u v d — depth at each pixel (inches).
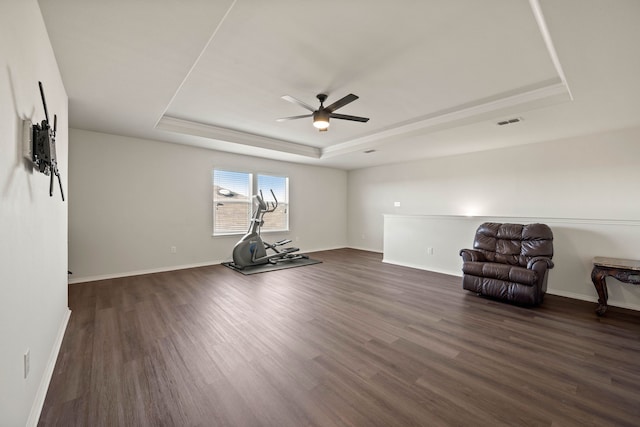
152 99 116.5
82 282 161.9
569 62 85.5
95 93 110.0
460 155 225.9
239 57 97.9
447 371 77.5
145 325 105.0
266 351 87.2
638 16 64.2
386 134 188.1
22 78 51.4
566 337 98.2
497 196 205.3
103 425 57.5
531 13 74.8
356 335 98.5
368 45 90.5
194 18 67.9
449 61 99.7
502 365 80.7
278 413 61.4
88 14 65.7
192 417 60.0
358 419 59.9
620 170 156.7
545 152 183.2
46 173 64.7
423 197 250.2
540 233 142.6
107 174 169.5
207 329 102.2
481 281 139.2
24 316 52.3
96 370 76.3
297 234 273.1
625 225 130.6
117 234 173.8
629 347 91.4
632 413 62.2
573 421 59.8
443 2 71.4
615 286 130.2
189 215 203.0
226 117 161.3
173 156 194.9
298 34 85.0
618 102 116.2
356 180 309.4
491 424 58.7
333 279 173.2
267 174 247.8
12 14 46.4
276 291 148.1
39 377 63.9
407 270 198.8
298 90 123.8
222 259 220.7
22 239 51.3
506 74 108.6
